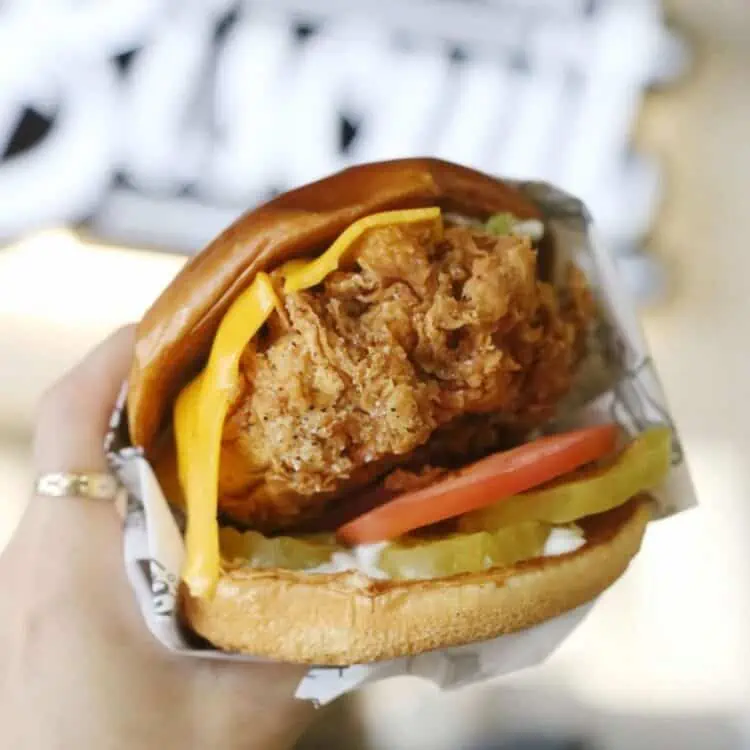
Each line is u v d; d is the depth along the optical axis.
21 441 0.52
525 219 0.37
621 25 0.53
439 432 0.36
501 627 0.33
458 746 0.52
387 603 0.33
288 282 0.33
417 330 0.34
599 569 0.34
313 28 0.52
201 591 0.33
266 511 0.34
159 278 0.52
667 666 0.53
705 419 0.53
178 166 0.50
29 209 0.50
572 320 0.38
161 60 0.51
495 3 0.53
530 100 0.52
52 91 0.51
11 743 0.37
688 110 0.54
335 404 0.33
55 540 0.38
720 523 0.53
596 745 0.52
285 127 0.51
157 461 0.36
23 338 0.52
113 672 0.37
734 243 0.54
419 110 0.51
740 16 0.54
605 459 0.36
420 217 0.34
